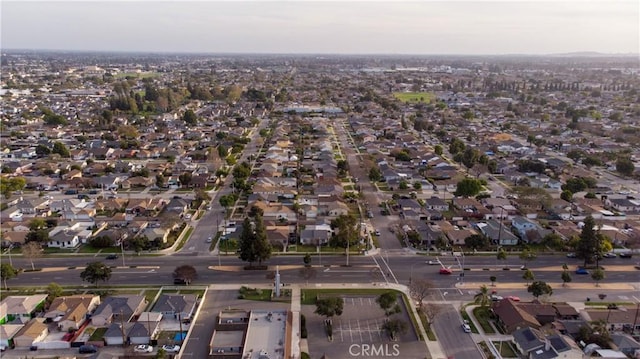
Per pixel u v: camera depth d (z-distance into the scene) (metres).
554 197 189.38
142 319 100.50
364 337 98.19
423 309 105.81
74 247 141.00
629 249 140.75
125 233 147.38
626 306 110.56
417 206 174.00
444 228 151.75
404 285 119.81
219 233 151.50
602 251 129.12
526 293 116.19
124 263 130.62
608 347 94.50
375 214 169.62
